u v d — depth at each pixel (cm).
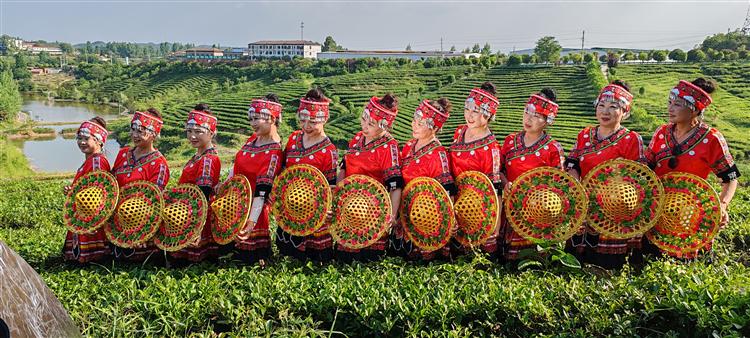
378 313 486
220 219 605
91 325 475
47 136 5847
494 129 4459
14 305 297
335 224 603
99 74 11506
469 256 607
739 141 3706
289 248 632
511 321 479
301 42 13312
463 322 489
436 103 597
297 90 7038
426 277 543
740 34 7962
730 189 580
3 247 310
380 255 625
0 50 19500
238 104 6619
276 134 632
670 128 599
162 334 484
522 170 600
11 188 1391
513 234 608
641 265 607
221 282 554
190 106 6675
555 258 564
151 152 640
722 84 5391
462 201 589
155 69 10656
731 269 553
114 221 620
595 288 505
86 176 629
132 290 536
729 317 423
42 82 11781
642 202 566
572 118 4547
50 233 871
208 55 14075
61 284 560
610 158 586
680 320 451
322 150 612
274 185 610
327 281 539
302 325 475
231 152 4656
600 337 450
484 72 6806
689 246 572
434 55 11400
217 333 498
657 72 6016
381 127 602
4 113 6375
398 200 607
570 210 572
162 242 612
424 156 600
